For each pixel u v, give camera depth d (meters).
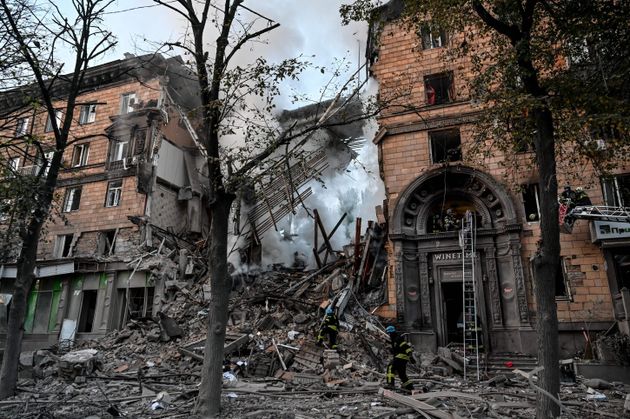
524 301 16.92
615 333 15.24
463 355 16.67
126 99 28.41
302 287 21.20
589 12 9.12
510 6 9.11
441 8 9.92
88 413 9.11
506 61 9.52
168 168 27.55
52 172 12.05
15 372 11.33
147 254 23.50
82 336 22.72
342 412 8.94
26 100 10.90
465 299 18.23
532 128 9.52
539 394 7.48
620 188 16.36
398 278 18.62
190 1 9.88
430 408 8.83
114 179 26.55
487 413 8.94
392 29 21.70
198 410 8.62
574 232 17.19
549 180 8.16
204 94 9.85
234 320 18.59
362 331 17.11
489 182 18.44
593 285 16.44
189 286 22.84
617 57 9.41
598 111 8.13
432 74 20.48
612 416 9.10
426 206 19.75
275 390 11.59
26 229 11.03
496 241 18.36
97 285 23.64
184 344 16.73
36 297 24.44
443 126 19.62
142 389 11.73
